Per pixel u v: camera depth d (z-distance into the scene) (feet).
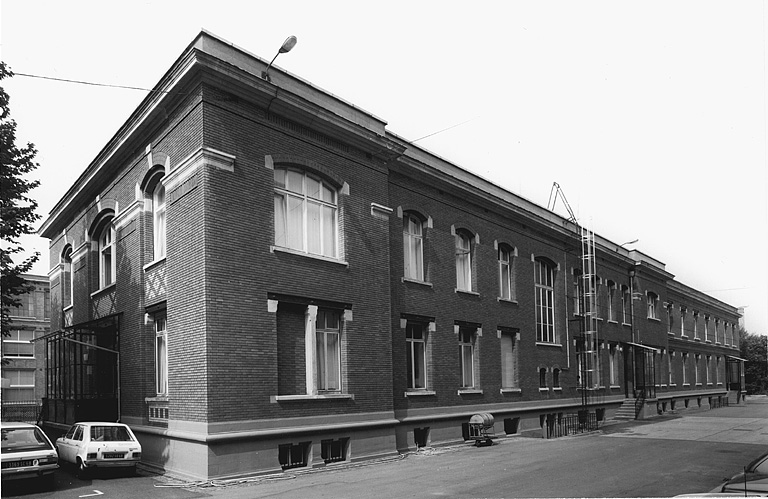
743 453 70.85
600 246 129.18
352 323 66.13
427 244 82.94
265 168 59.47
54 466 49.42
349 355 65.16
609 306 134.92
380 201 72.33
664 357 159.84
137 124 65.00
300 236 63.26
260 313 56.90
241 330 55.06
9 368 138.21
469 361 89.61
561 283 114.11
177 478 53.72
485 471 57.16
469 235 92.27
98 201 81.25
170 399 57.06
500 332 95.76
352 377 65.10
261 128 59.67
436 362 81.46
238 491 47.62
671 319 175.83
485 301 92.89
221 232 54.80
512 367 98.22
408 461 65.21
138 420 64.34
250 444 54.03
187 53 55.01
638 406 130.62
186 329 55.26
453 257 87.51
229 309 54.39
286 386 59.26
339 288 65.21
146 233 67.51
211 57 54.75
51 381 97.14
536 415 100.68
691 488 47.93
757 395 270.26
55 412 88.07
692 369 184.55
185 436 53.57
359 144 69.67
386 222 72.59
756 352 278.87
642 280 149.79
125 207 71.77
